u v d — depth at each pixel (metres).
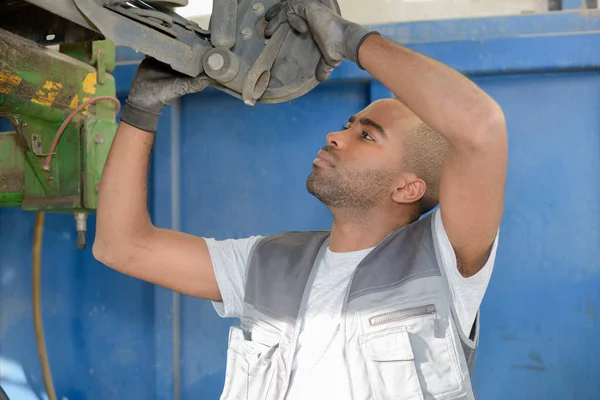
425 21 2.00
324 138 2.10
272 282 1.39
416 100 1.13
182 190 2.17
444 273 1.27
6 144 1.75
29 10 1.40
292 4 1.17
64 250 2.24
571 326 1.94
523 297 1.97
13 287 2.27
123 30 1.05
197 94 2.17
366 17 2.15
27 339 2.25
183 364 2.14
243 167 2.14
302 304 1.34
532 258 1.97
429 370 1.24
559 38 1.94
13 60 1.40
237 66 1.15
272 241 1.49
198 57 1.20
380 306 1.27
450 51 1.97
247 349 1.36
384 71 1.14
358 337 1.26
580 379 1.93
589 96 1.98
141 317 2.17
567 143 1.98
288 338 1.32
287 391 1.29
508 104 2.01
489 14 2.09
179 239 1.48
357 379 1.24
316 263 1.40
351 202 1.41
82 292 2.22
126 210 1.40
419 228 1.35
